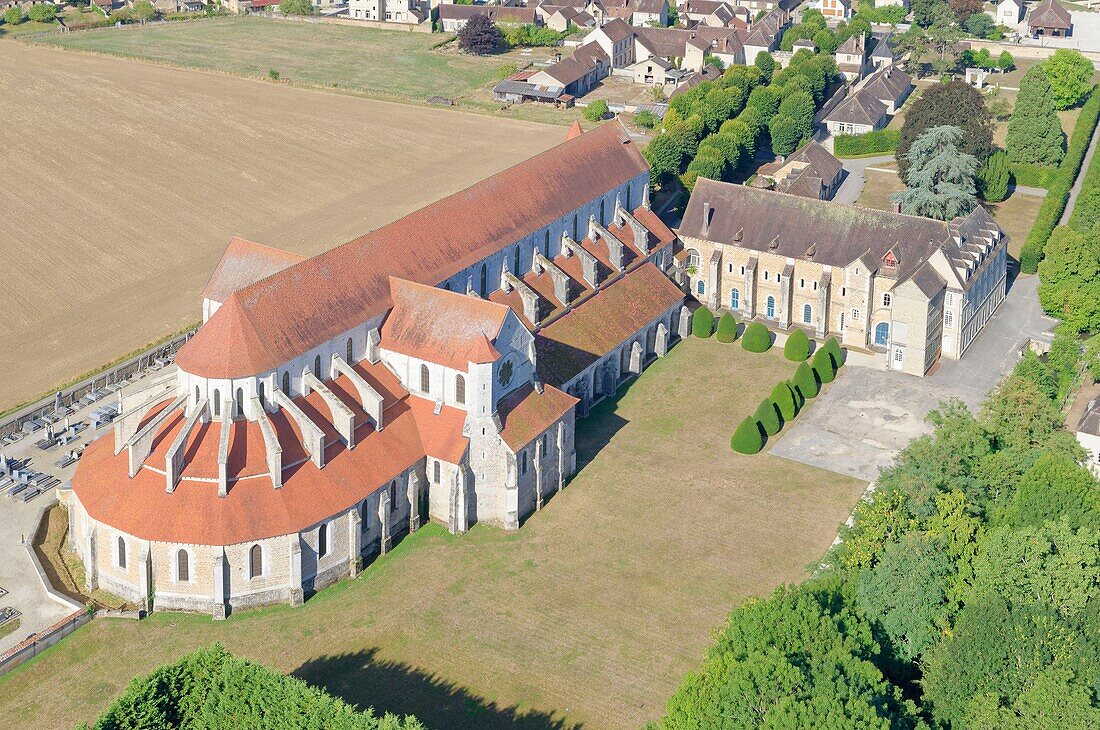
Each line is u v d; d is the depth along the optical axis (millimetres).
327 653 147625
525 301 196875
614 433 194125
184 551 151125
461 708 139750
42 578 156875
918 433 194500
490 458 168750
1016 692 125000
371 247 178875
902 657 135375
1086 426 178125
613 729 136750
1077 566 135250
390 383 173875
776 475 183250
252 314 160500
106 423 192125
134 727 128500
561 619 153375
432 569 162500
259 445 157250
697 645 149125
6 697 140125
